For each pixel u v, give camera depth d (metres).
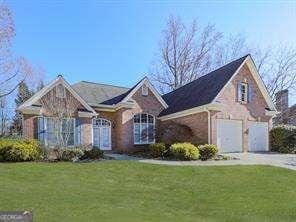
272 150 30.34
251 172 18.91
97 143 29.39
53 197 12.86
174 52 46.44
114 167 19.41
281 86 44.44
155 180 16.86
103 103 29.98
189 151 23.36
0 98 40.69
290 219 11.40
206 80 31.97
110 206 12.04
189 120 29.22
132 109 30.02
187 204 12.98
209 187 15.70
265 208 12.57
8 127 43.41
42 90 25.86
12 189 13.87
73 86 31.45
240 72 29.72
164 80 46.66
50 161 21.48
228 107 28.44
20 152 20.98
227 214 11.80
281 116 43.75
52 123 25.81
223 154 26.45
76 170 18.41
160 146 24.89
